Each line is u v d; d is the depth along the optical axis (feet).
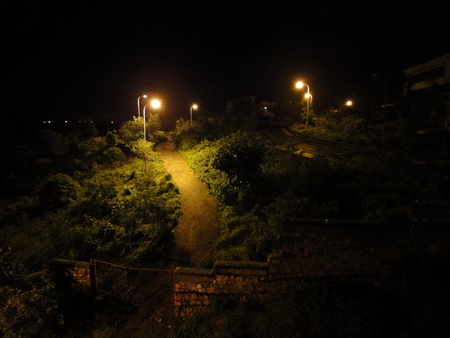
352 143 82.53
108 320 27.17
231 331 22.52
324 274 24.11
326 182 42.06
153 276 28.32
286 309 22.56
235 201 46.34
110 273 30.14
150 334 25.34
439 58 93.35
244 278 25.26
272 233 30.83
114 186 60.64
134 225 44.24
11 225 53.93
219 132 104.88
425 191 36.35
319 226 23.90
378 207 32.94
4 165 86.38
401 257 23.31
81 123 126.21
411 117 70.90
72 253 38.22
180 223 44.09
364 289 23.02
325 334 20.26
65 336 26.22
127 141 108.68
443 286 20.36
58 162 86.28
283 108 172.86
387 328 19.47
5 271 22.79
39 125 129.70
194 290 26.37
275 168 52.75
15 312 20.66
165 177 63.77
